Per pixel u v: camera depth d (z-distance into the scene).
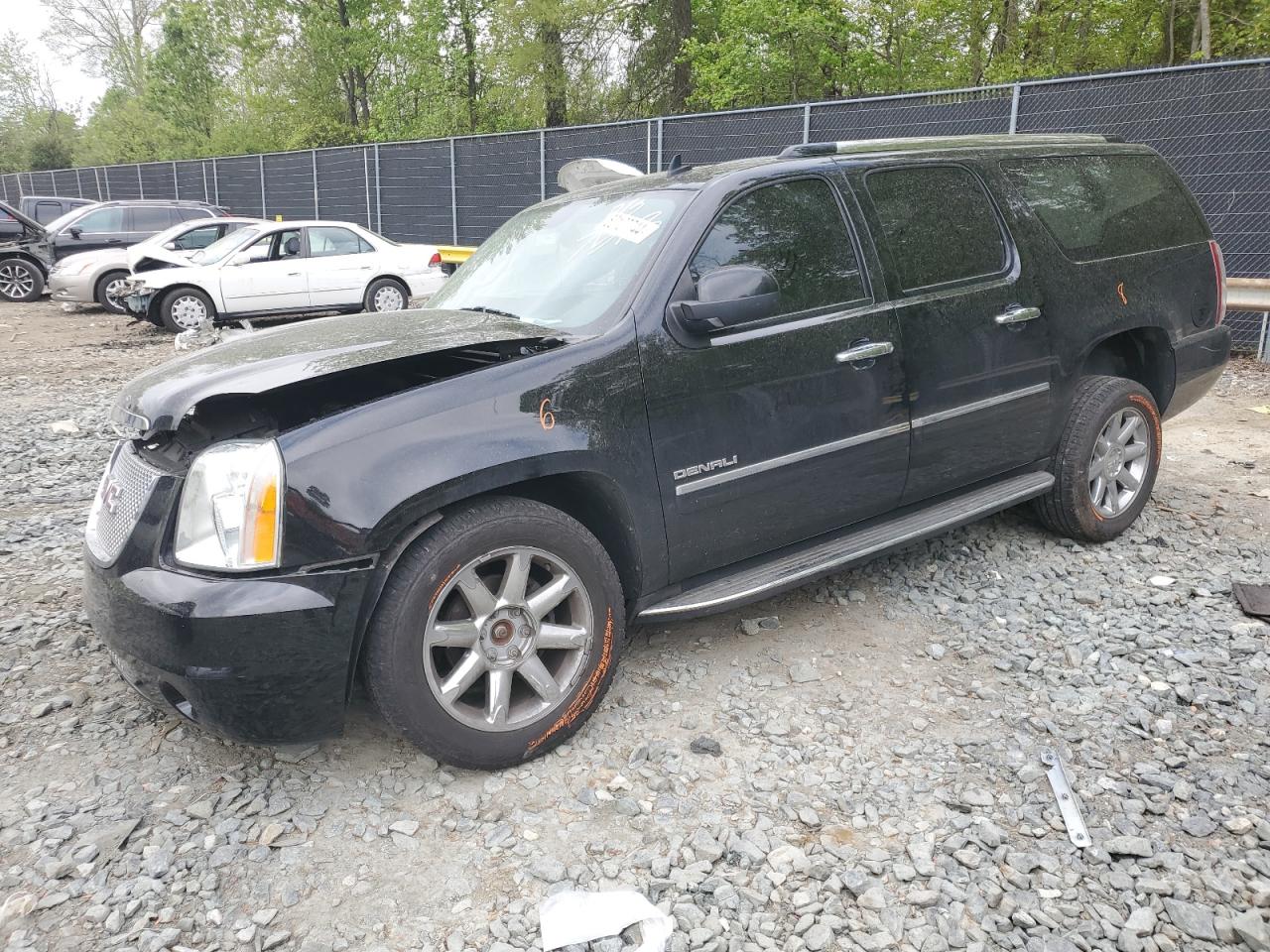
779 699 3.36
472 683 2.88
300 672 2.60
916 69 21.22
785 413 3.42
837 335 3.55
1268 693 3.29
